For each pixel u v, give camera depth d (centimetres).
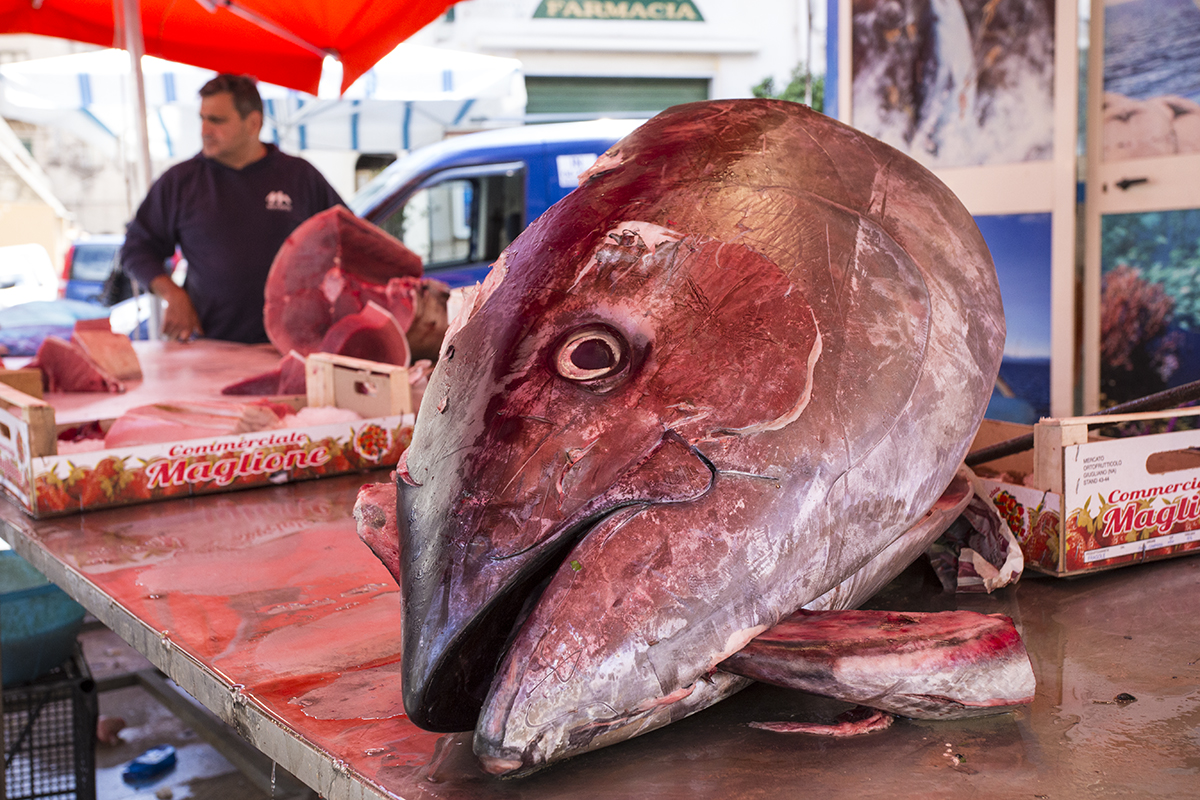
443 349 121
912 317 119
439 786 99
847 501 110
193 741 353
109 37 501
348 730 113
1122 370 355
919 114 400
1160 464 193
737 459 104
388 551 125
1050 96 350
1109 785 97
